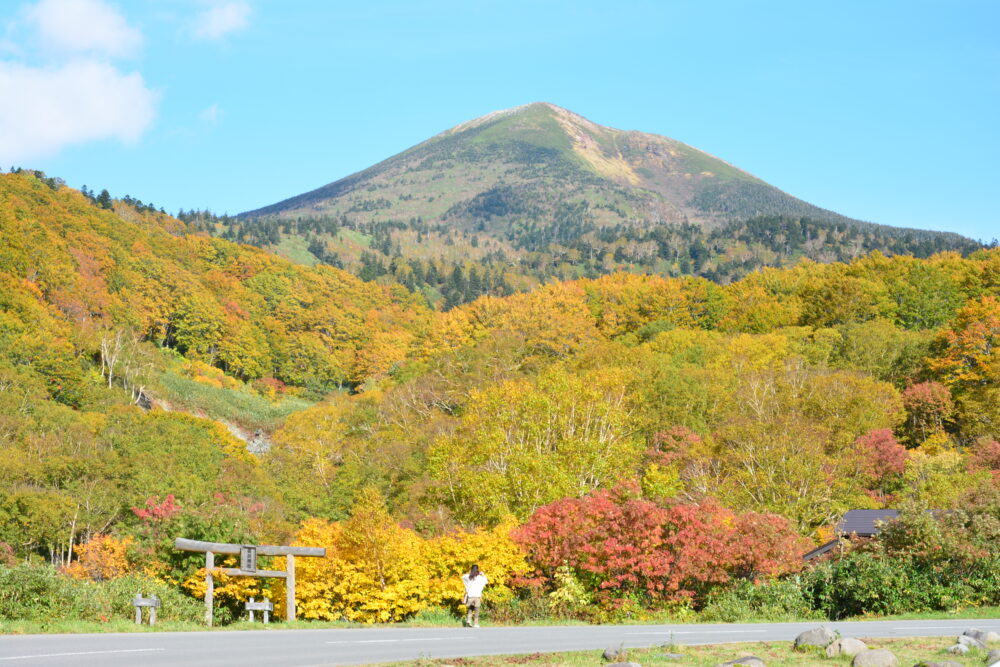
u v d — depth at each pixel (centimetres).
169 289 16188
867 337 9562
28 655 1218
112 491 5997
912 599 2473
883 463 6109
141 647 1353
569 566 2598
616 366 9781
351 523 2247
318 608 2175
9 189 15950
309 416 9669
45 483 5991
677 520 2616
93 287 13562
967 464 6034
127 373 11750
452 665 1292
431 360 12731
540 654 1423
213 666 1194
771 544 2711
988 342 8456
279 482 7994
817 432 5856
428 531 4038
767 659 1389
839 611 2523
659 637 1767
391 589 2211
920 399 7681
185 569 2236
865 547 2677
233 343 16300
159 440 7594
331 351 18538
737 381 7819
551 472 4162
